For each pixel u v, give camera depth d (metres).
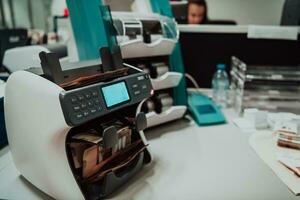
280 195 0.66
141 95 0.70
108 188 0.64
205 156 0.84
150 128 1.03
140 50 0.92
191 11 2.90
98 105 0.59
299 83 1.29
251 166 0.78
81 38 1.01
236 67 1.32
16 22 4.79
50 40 1.75
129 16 0.96
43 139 0.57
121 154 0.72
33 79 0.58
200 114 1.13
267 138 0.95
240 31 1.34
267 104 1.22
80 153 0.62
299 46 1.32
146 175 0.75
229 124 1.09
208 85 1.46
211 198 0.65
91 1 0.89
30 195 0.66
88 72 0.68
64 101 0.53
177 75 1.04
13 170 0.76
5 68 1.16
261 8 4.04
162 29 1.05
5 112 0.66
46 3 4.88
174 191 0.67
